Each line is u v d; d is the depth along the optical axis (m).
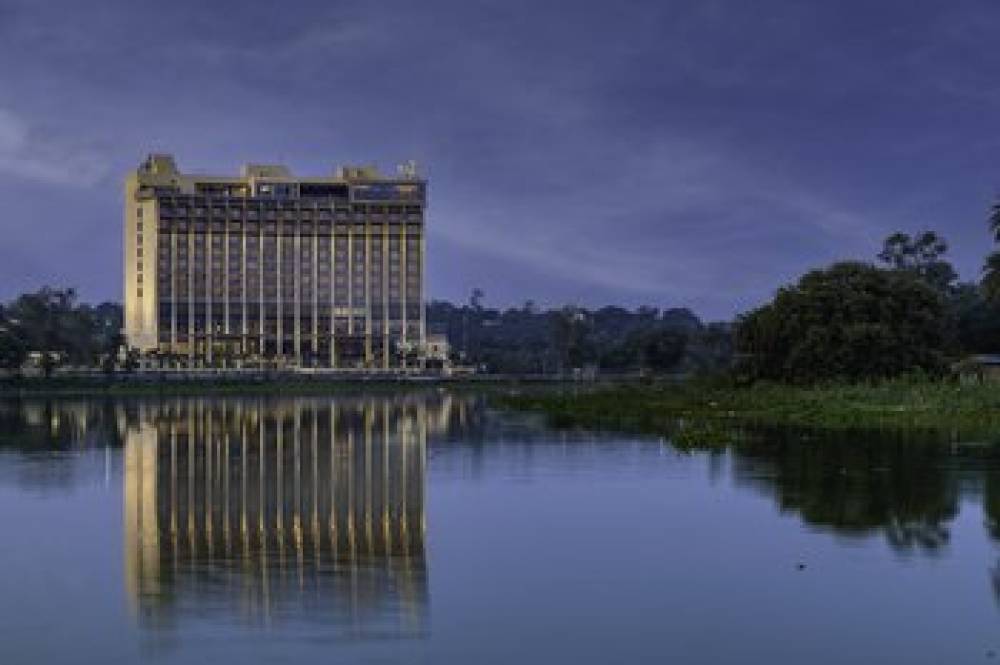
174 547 33.34
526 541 33.88
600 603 26.25
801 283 120.81
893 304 113.31
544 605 26.08
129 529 36.69
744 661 22.05
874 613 25.23
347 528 36.66
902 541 33.03
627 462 55.50
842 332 111.31
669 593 27.16
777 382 117.06
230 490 46.81
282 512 40.22
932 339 115.25
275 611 25.45
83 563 30.88
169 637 23.53
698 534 34.66
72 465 57.97
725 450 60.38
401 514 39.53
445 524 37.22
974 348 159.62
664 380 187.62
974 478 46.41
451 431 82.06
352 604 26.19
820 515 37.72
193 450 67.31
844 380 108.69
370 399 166.00
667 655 22.38
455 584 28.11
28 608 25.86
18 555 32.03
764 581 28.28
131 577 29.05
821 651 22.64
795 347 114.06
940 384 96.94
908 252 190.75
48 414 117.00
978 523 35.69
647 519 37.66
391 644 23.03
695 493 43.59
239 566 30.39
